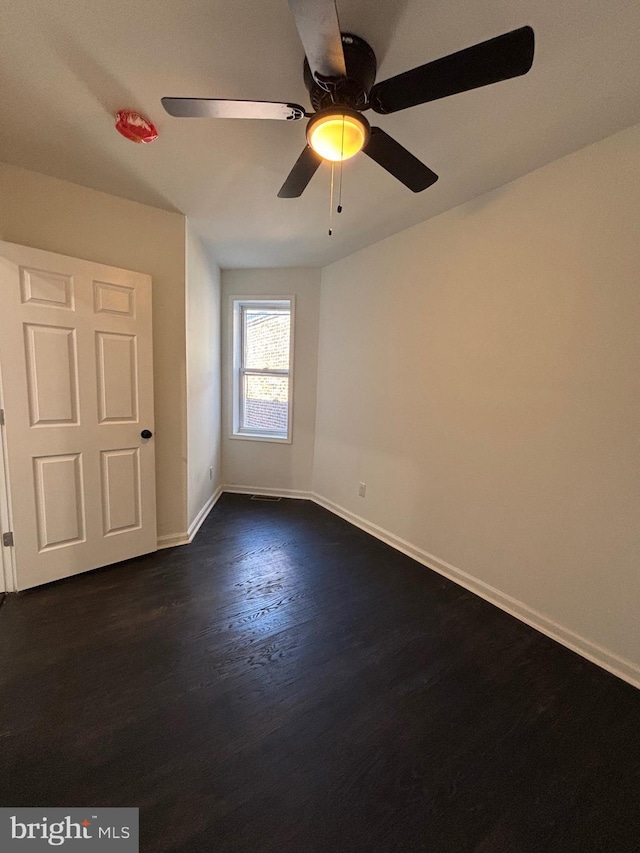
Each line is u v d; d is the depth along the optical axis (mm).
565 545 1818
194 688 1482
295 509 3609
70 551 2225
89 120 1581
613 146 1582
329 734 1313
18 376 1957
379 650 1742
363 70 1156
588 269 1687
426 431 2551
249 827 1030
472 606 2119
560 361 1806
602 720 1416
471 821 1068
